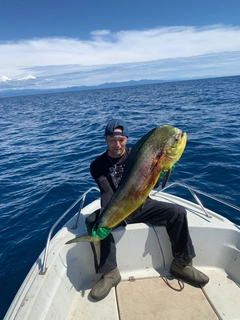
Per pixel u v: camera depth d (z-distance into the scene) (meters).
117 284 2.76
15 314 1.93
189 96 40.31
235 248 2.79
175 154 2.04
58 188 6.78
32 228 5.02
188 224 2.90
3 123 25.88
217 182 6.27
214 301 2.52
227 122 14.15
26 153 11.61
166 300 2.56
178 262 2.74
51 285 2.32
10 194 6.77
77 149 11.43
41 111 38.94
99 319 2.40
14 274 3.83
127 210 2.21
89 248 2.84
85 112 29.25
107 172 2.80
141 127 15.01
